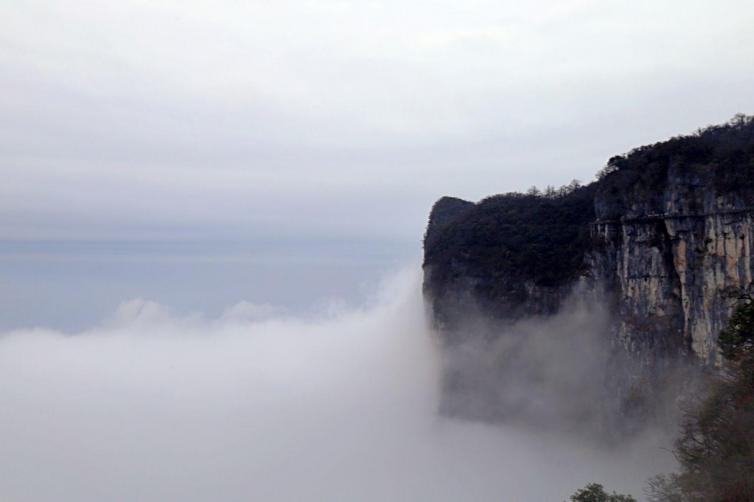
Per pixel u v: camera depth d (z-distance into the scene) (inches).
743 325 1878.7
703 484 1403.8
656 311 2837.1
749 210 2391.7
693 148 2736.2
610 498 1530.5
